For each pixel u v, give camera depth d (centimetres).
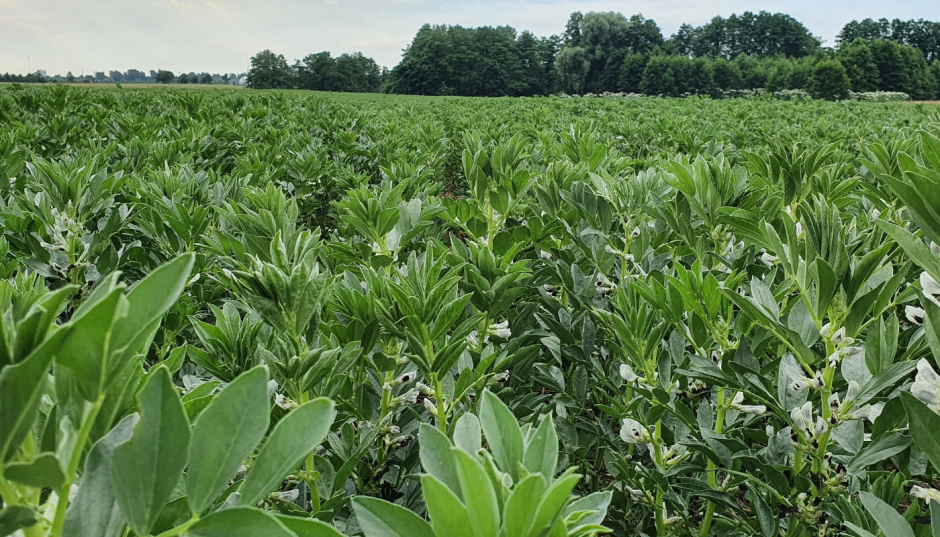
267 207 258
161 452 76
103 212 333
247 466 161
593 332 241
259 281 147
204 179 399
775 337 186
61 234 281
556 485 69
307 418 81
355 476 199
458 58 9669
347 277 221
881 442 153
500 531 76
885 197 288
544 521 72
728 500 181
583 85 10019
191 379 181
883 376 151
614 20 9812
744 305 161
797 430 162
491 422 90
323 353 149
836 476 158
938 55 10788
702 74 7900
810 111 1783
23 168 437
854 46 6744
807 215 151
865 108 1981
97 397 68
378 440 202
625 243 293
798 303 182
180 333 276
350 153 761
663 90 7975
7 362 64
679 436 206
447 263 246
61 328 61
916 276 242
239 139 834
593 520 88
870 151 277
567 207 329
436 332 165
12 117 888
